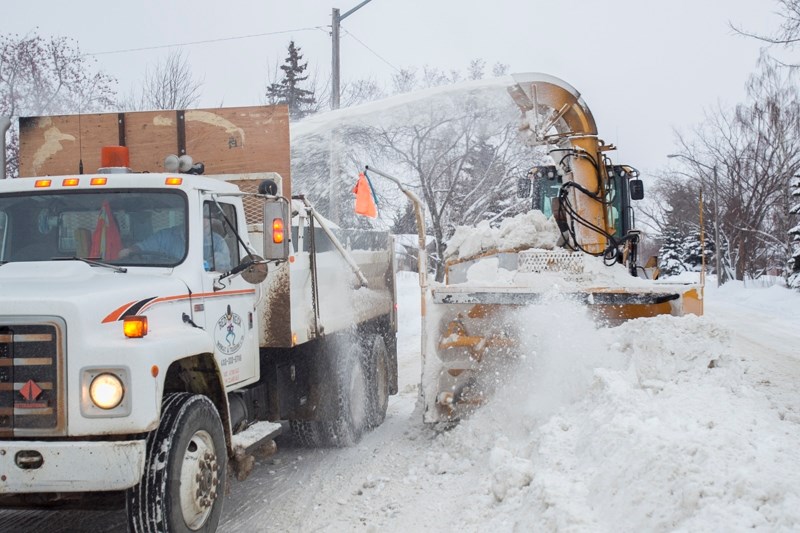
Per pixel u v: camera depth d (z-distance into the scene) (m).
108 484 4.21
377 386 8.98
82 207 5.59
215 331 5.58
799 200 39.38
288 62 33.19
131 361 4.31
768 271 53.78
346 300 8.23
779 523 3.40
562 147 9.69
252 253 6.15
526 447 5.97
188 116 6.88
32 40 17.30
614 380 6.10
